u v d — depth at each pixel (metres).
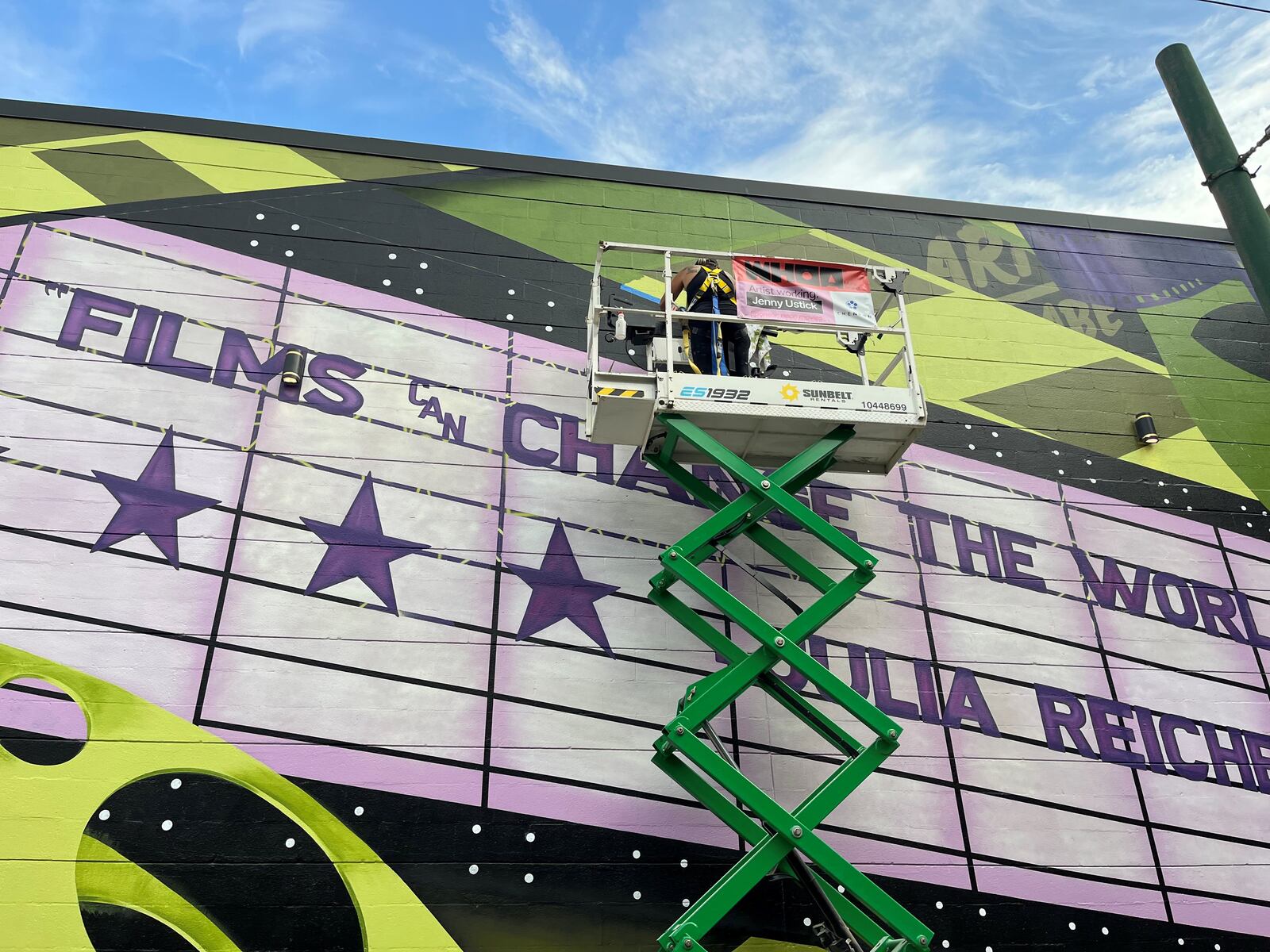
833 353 9.86
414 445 8.50
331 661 7.54
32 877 6.54
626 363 9.35
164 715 7.14
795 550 8.69
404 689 7.55
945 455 9.57
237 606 7.58
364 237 9.32
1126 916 7.87
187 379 8.34
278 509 7.99
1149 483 9.91
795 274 7.93
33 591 7.32
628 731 7.73
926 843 7.80
